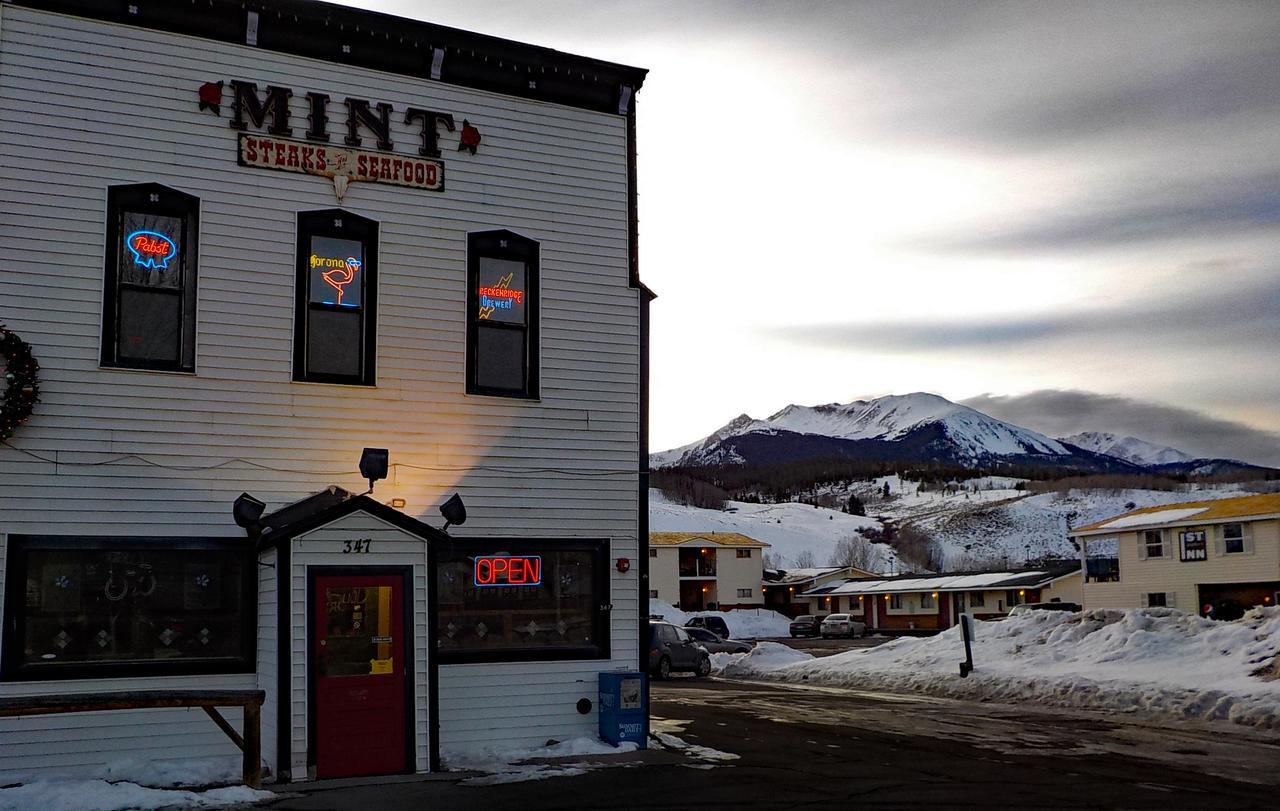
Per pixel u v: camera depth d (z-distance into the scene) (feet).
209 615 45.68
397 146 51.24
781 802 38.75
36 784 38.63
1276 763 49.78
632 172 56.39
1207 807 38.88
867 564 555.69
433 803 38.45
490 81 53.57
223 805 38.22
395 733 45.11
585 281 54.65
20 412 42.80
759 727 61.36
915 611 276.82
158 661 44.60
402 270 50.75
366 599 45.60
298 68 49.75
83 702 37.50
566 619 52.60
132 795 38.42
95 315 45.11
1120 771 46.78
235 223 47.85
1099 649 87.56
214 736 44.80
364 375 49.73
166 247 46.93
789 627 265.54
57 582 43.78
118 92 46.50
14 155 44.62
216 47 48.32
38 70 45.37
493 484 51.52
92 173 45.70
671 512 611.47
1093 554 208.13
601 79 55.67
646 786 41.86
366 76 51.01
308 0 49.24
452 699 49.60
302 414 48.14
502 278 53.11
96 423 44.70
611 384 54.65
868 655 106.11
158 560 45.29
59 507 43.83
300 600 44.39
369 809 37.40
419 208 51.42
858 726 62.39
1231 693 68.03
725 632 211.00
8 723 42.34
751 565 306.55
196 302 46.80
